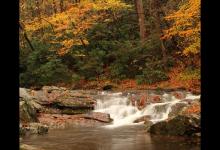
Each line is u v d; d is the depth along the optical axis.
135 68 26.53
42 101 19.12
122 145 11.98
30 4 26.55
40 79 26.77
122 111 19.47
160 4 27.42
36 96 19.36
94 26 28.11
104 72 27.08
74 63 28.14
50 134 14.72
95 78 26.73
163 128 13.73
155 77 24.44
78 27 24.77
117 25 30.03
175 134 13.28
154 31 27.84
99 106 19.95
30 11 27.88
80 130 15.80
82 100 19.69
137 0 28.16
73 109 19.14
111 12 29.55
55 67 26.48
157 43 26.91
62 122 17.41
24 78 26.78
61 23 23.78
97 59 27.23
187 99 18.56
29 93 19.53
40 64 27.25
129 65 26.81
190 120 13.05
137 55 27.00
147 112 18.73
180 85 22.70
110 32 28.86
